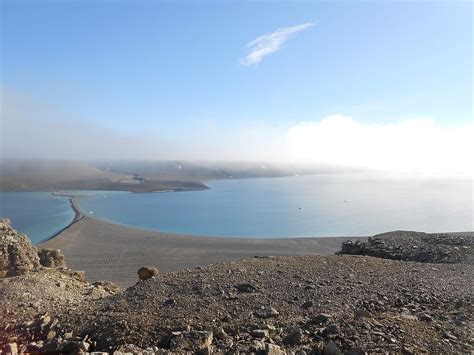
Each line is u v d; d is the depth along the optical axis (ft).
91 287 58.34
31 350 30.25
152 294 41.39
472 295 37.42
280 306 36.73
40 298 45.42
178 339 28.73
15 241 66.18
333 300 37.86
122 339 30.71
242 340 29.25
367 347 26.14
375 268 50.88
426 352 25.62
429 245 71.26
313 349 26.89
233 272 48.29
